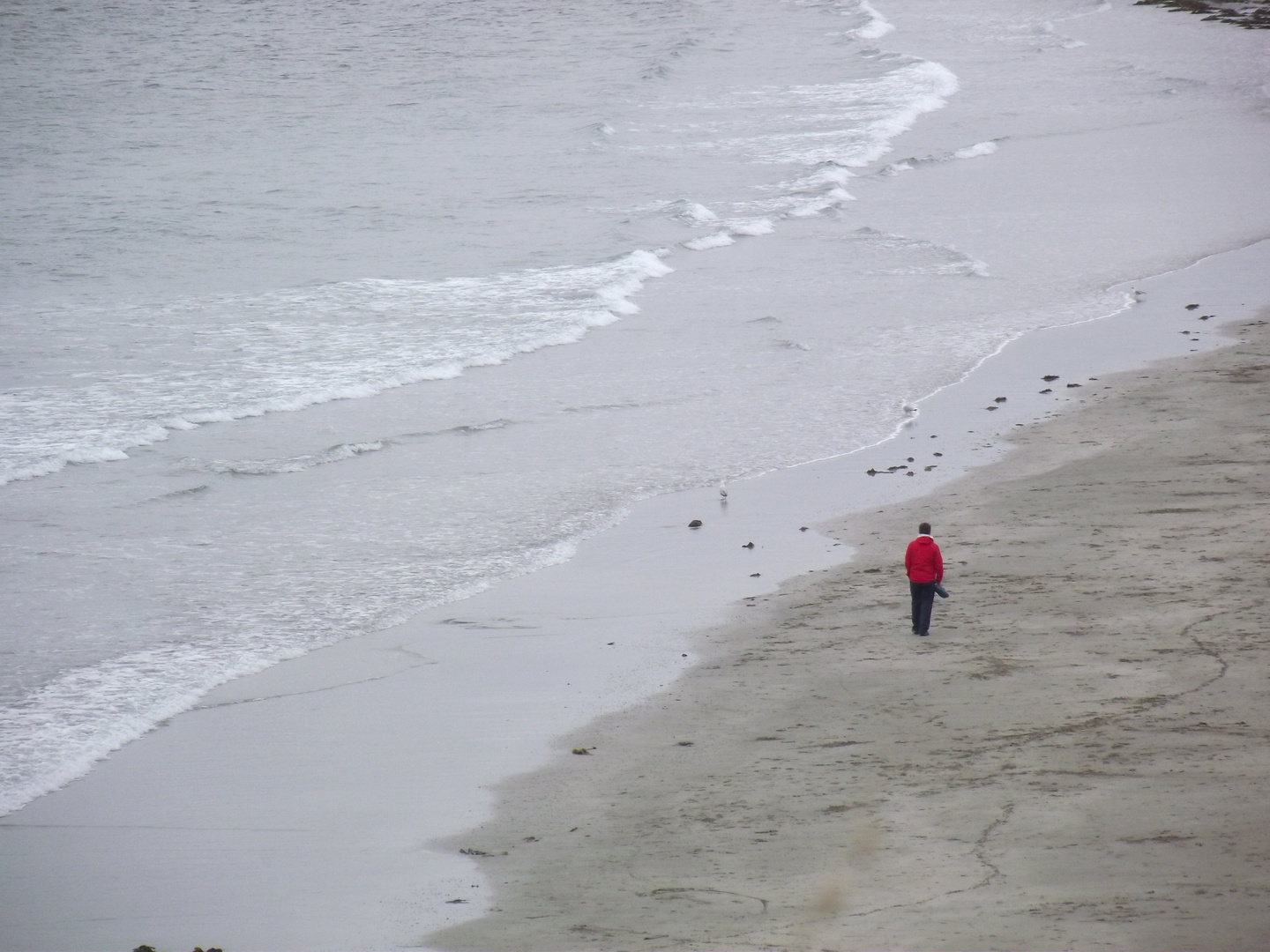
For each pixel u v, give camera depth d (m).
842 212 120.81
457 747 35.81
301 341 84.94
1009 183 132.62
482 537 53.97
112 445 65.88
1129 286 93.56
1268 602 41.91
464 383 76.75
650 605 46.16
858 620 43.31
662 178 136.75
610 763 34.19
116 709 39.25
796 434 66.12
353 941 26.02
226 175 142.62
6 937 26.98
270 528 55.62
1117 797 29.42
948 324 86.00
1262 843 26.67
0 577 50.19
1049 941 23.19
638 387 75.00
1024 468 58.50
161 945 26.42
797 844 28.59
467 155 150.12
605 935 25.22
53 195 133.62
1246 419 63.22
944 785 30.97
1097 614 41.97
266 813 32.50
